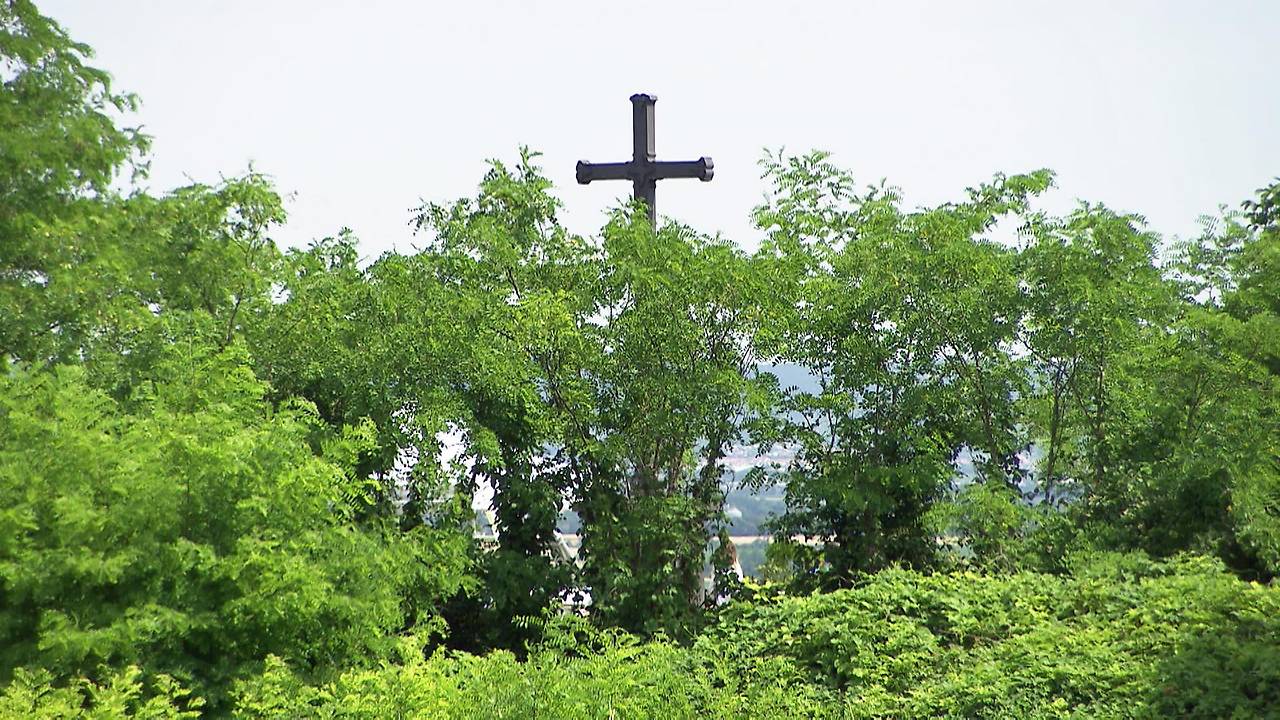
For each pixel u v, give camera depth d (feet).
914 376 112.16
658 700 75.92
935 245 112.78
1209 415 106.32
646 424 106.22
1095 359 110.93
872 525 111.65
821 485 109.29
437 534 97.81
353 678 72.90
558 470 107.96
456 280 108.27
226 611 75.05
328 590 80.53
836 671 84.94
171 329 95.76
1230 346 104.94
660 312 105.40
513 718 71.56
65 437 73.56
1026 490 115.55
